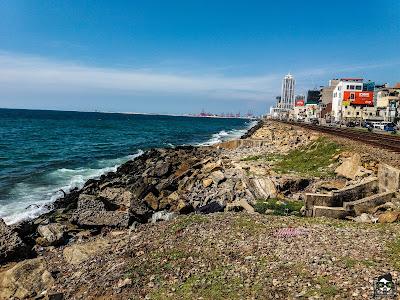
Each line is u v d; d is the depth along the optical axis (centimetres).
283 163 3841
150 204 2538
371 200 1948
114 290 1276
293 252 1370
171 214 2200
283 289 1130
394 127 8700
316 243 1444
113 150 7488
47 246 2009
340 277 1152
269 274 1227
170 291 1216
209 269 1320
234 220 1812
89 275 1456
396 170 2036
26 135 10662
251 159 4428
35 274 1505
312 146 4316
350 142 3988
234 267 1308
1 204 3050
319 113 19088
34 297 1408
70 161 5738
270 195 2594
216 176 3061
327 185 2552
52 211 2697
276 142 6103
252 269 1275
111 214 2188
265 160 4222
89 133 12625
